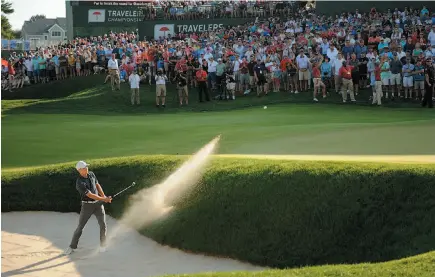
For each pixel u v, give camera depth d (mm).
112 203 13312
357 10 36000
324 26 35000
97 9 48594
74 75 37656
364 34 31688
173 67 33406
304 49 30938
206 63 31484
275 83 30531
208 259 11062
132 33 46500
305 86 30094
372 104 27500
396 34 30672
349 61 28750
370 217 10336
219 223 11281
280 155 14219
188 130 21016
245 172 11867
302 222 10672
